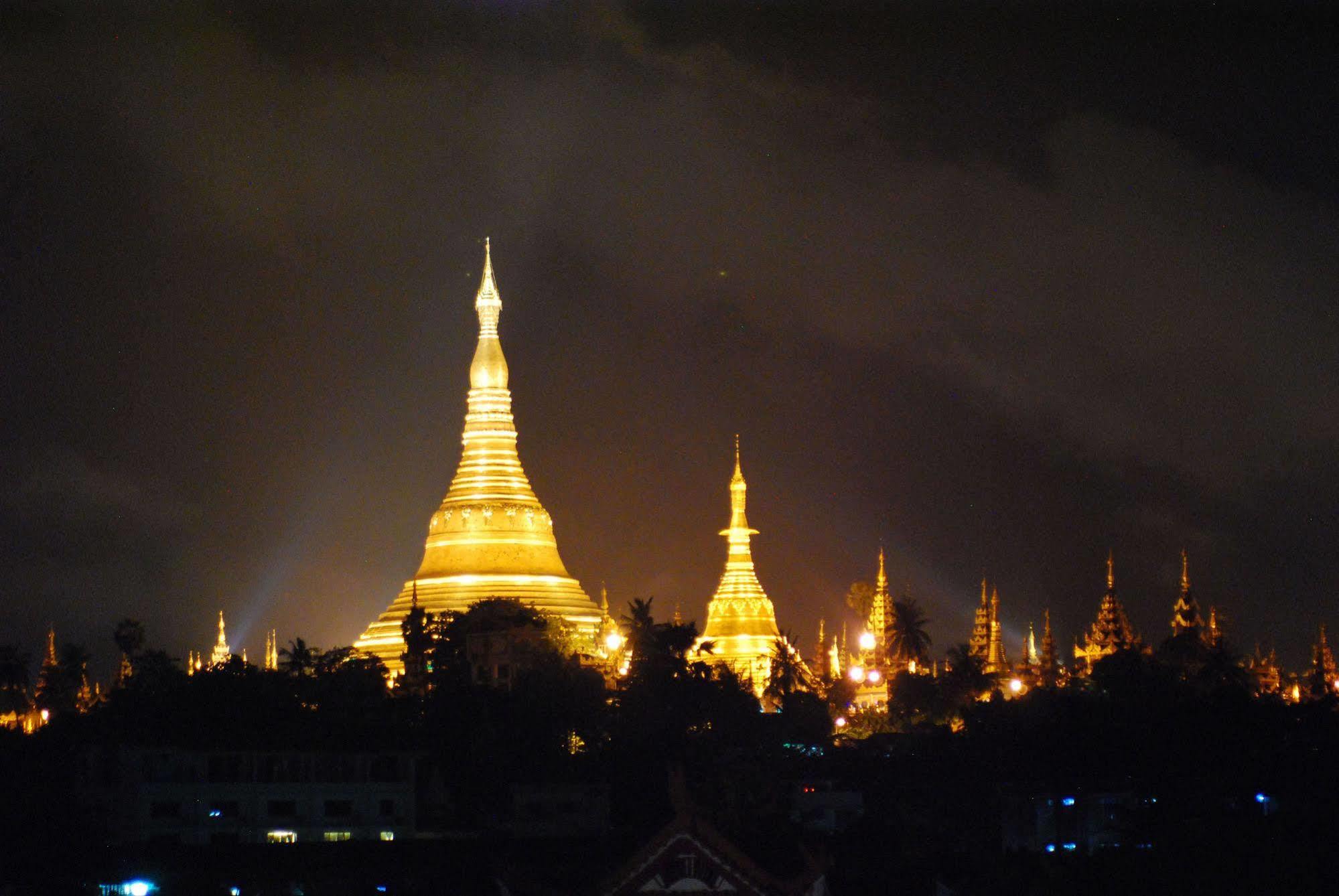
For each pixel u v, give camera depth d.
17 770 196.38
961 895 176.25
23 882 174.25
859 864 185.12
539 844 182.00
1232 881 171.25
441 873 174.00
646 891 136.12
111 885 173.50
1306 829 178.00
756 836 191.12
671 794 139.62
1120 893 173.25
